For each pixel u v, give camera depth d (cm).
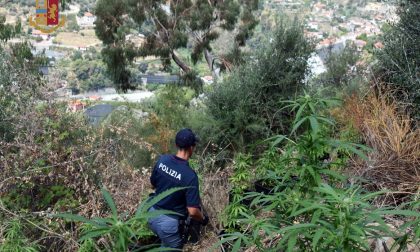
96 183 554
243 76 980
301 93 934
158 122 939
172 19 1919
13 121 606
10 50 888
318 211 216
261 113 932
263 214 354
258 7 2144
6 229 421
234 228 418
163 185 432
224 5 2003
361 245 218
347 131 539
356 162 513
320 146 284
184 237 435
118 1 1816
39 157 545
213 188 556
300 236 254
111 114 967
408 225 234
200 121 930
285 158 306
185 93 1272
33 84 634
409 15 728
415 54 707
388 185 482
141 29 1911
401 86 684
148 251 209
